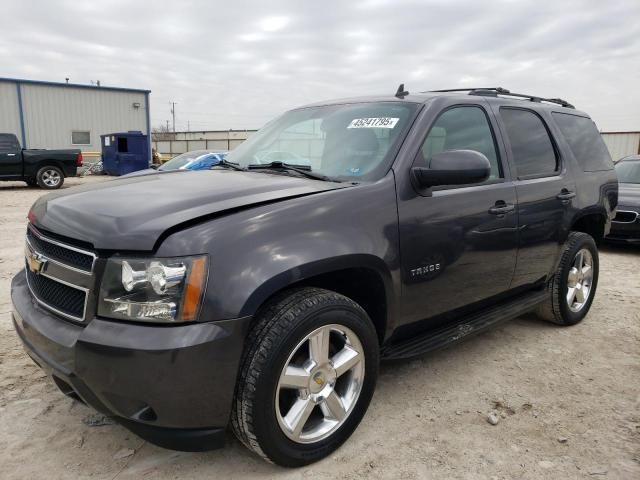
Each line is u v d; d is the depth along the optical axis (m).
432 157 2.84
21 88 26.05
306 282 2.59
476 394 3.27
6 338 3.95
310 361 2.41
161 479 2.38
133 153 24.05
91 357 2.07
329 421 2.55
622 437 2.80
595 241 4.93
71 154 17.59
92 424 2.82
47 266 2.42
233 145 41.62
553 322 4.51
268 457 2.32
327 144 3.24
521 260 3.72
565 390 3.35
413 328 3.08
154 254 2.09
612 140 22.61
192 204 2.36
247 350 2.22
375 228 2.65
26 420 2.85
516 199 3.59
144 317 2.06
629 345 4.14
